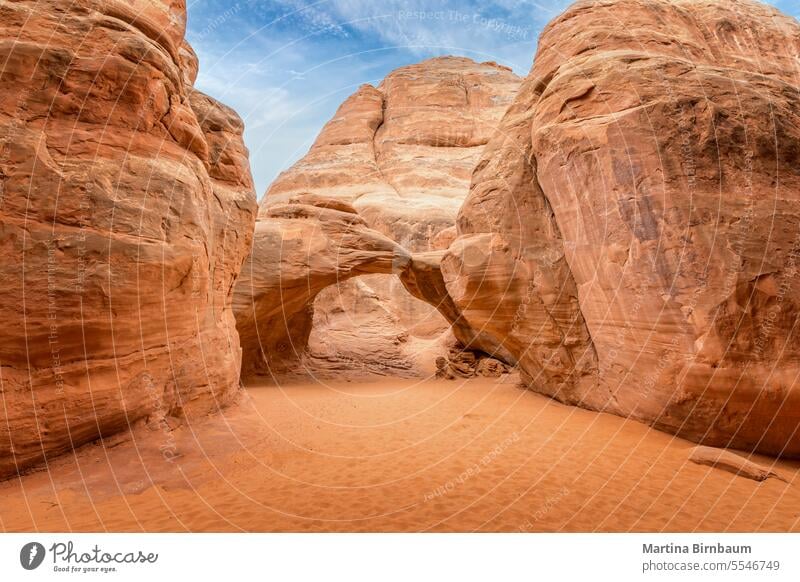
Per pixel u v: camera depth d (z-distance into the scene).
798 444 5.65
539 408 8.84
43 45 5.11
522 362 10.71
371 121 34.66
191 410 6.80
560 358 9.09
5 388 4.50
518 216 9.78
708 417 6.09
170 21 6.91
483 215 10.52
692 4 9.91
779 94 7.07
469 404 9.55
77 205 5.04
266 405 9.00
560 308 8.95
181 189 6.36
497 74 34.91
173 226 6.09
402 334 19.73
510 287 9.61
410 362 16.95
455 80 34.47
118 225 5.34
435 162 30.41
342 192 29.00
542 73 10.26
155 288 5.71
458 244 10.57
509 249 9.72
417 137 32.28
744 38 9.12
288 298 12.98
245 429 6.79
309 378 13.84
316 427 7.44
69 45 5.30
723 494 4.57
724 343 5.86
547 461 5.65
